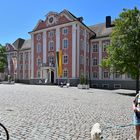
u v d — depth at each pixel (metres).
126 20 32.97
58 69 57.09
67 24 58.62
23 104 17.53
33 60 66.31
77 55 57.19
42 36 64.38
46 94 27.73
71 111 14.60
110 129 9.81
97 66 61.06
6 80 82.19
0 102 18.42
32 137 8.29
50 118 12.04
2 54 78.12
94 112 14.43
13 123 10.54
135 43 32.28
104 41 60.19
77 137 8.45
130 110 15.80
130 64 32.59
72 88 44.28
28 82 75.00
